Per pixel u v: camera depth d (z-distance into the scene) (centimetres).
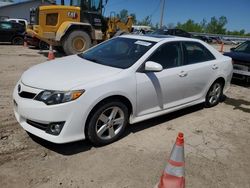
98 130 411
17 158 376
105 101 404
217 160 412
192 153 426
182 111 603
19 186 324
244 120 581
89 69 433
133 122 456
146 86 452
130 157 399
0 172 345
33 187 324
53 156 387
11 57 1242
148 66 440
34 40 1571
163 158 403
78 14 1358
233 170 390
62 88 373
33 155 386
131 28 1609
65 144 418
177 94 520
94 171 361
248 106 677
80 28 1341
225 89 661
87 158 388
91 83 389
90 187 331
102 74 415
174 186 301
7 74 848
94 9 1398
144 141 449
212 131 512
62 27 1293
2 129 450
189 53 549
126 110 437
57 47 1453
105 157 394
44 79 397
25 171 351
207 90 602
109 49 520
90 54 526
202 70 563
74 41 1319
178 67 515
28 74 434
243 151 446
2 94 634
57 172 354
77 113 375
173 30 2206
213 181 361
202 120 561
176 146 299
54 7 1304
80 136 389
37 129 389
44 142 419
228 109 644
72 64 463
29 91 388
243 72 855
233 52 924
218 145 459
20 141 418
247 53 906
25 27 1964
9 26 1867
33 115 375
